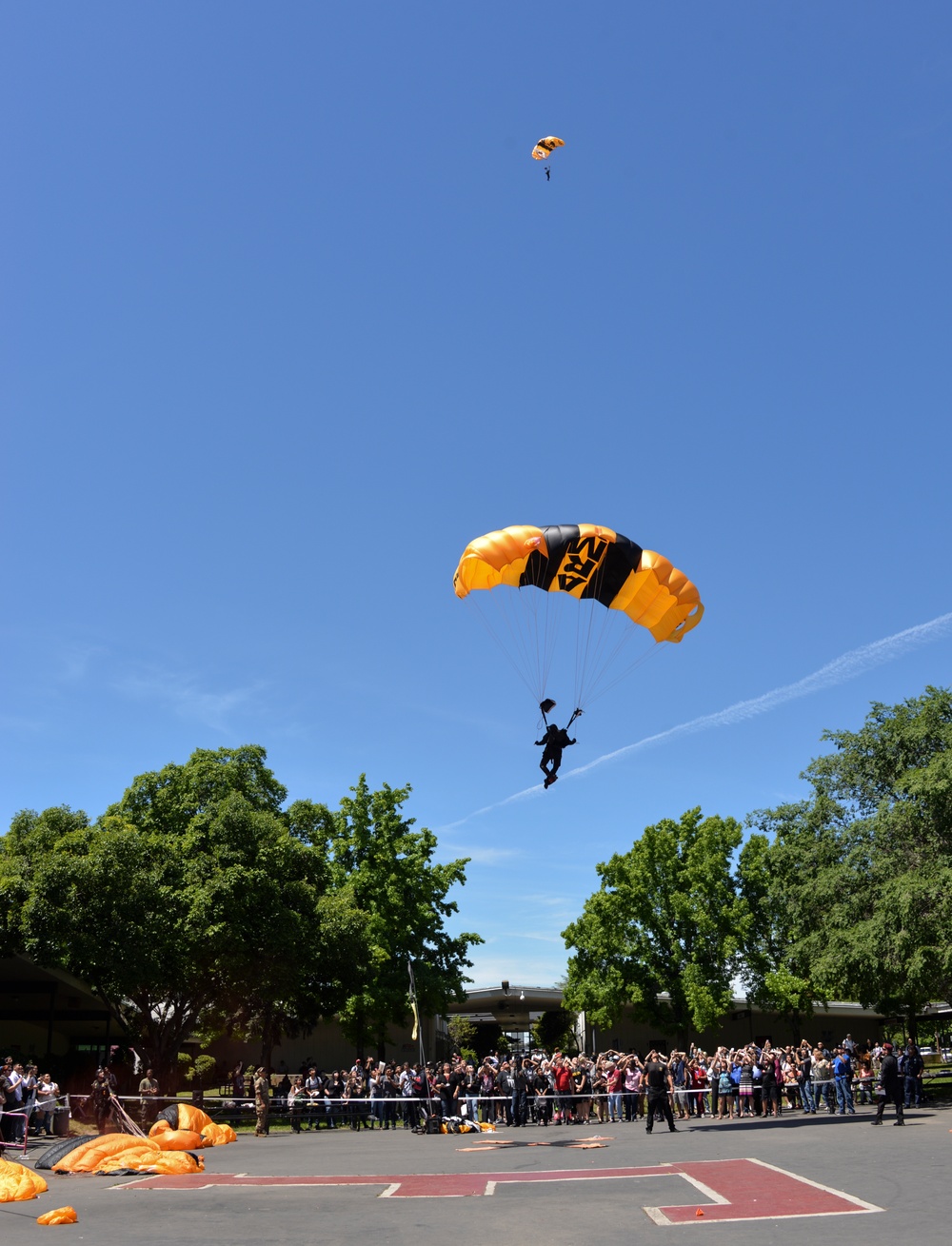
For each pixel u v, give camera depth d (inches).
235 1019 1791.3
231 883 1422.2
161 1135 916.6
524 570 942.4
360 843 1879.9
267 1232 473.7
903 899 1130.0
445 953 1918.1
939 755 1222.3
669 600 963.3
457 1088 1216.8
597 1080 1312.7
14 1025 1955.0
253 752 1702.8
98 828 1498.5
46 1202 597.0
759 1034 2252.7
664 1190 573.3
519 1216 500.4
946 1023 2701.8
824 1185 564.7
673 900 1860.2
